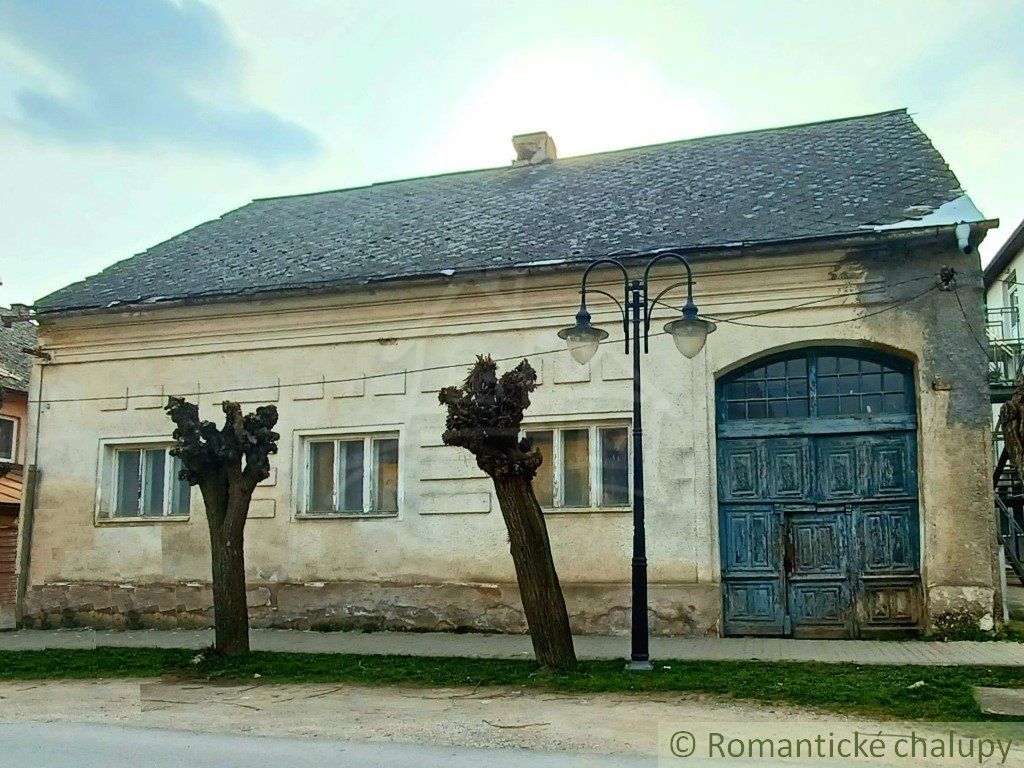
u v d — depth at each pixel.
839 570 14.11
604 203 17.77
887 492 14.05
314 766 7.43
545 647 11.38
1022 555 21.45
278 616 16.20
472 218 18.62
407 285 16.03
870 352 14.34
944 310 13.71
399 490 15.96
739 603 14.40
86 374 18.02
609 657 12.46
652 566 14.50
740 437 14.66
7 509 22.94
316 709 9.80
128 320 17.64
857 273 14.06
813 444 14.44
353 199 22.03
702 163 18.95
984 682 10.09
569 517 14.98
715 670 11.15
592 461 15.09
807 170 17.06
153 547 17.19
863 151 17.42
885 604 13.86
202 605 16.75
